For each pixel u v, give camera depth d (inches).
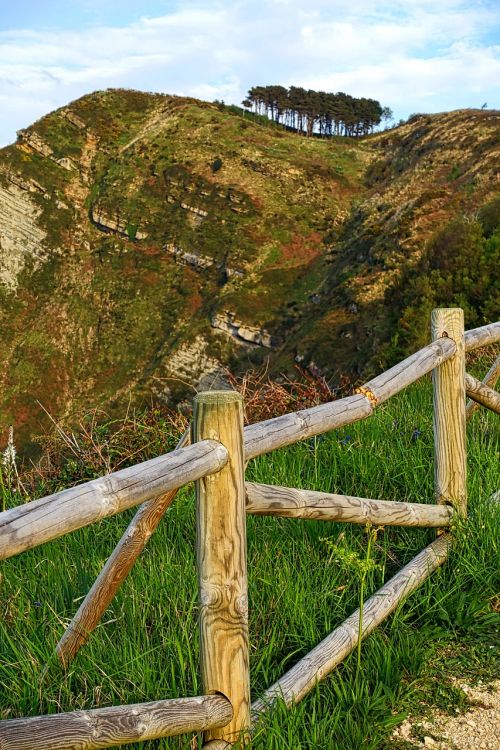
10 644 98.5
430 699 104.3
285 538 134.8
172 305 2770.7
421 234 1829.5
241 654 83.7
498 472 164.6
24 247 3122.5
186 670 98.1
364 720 95.0
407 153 2972.4
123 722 69.5
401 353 980.6
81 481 188.1
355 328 1662.2
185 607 110.0
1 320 2970.0
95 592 95.9
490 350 309.4
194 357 2495.1
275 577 120.6
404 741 95.9
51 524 61.5
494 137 2432.3
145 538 95.0
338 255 2581.2
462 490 144.0
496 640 117.6
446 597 125.5
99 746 66.9
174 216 2999.5
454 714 101.4
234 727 84.0
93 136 3363.7
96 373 2775.6
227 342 2484.0
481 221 1221.7
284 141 3331.7
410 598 125.6
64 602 115.6
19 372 2832.2
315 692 100.7
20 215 3171.8
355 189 3051.2
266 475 160.7
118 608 111.3
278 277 2620.6
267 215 2871.6
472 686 107.2
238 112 4099.4
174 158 3171.8
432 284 983.0
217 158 3132.4
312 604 115.8
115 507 67.5
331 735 90.7
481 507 142.3
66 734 63.8
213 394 81.5
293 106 4862.2
